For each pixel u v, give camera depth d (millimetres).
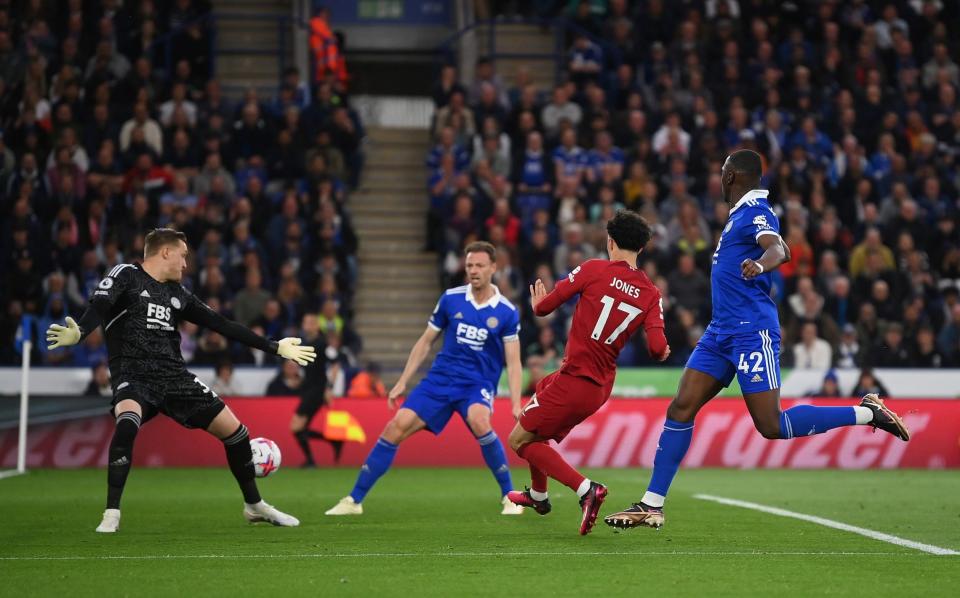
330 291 61750
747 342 24938
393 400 32969
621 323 26219
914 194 72188
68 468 54031
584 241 65438
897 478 50438
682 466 57062
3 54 71438
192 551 24453
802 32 80812
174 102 70500
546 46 84500
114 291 26859
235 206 64625
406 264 70750
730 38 78188
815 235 67688
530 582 20391
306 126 70500
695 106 73750
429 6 86938
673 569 21938
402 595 19094
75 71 72500
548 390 26625
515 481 47344
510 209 66938
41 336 59438
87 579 20719
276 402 55625
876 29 81375
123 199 66062
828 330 61594
